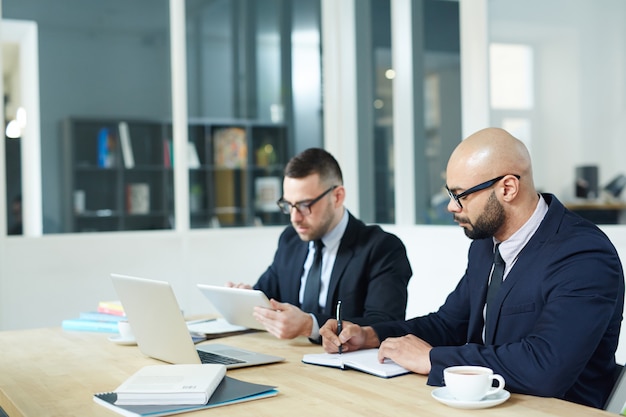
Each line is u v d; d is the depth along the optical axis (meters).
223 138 5.52
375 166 5.56
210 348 2.40
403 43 5.22
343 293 2.81
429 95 5.01
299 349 2.39
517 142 2.04
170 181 5.33
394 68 5.31
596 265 1.91
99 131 5.14
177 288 5.24
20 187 4.88
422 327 2.36
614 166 5.29
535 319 1.98
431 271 4.95
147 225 5.27
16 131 4.87
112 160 5.17
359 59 5.64
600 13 5.29
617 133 5.27
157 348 2.24
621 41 5.26
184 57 5.34
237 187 5.56
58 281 4.87
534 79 5.26
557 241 1.99
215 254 5.36
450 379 1.66
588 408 1.64
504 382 1.76
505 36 4.91
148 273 5.14
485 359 1.82
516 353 1.80
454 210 2.08
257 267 5.50
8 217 4.84
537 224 2.05
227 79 5.53
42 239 4.83
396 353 2.01
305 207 2.83
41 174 4.95
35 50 4.95
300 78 5.74
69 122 5.05
